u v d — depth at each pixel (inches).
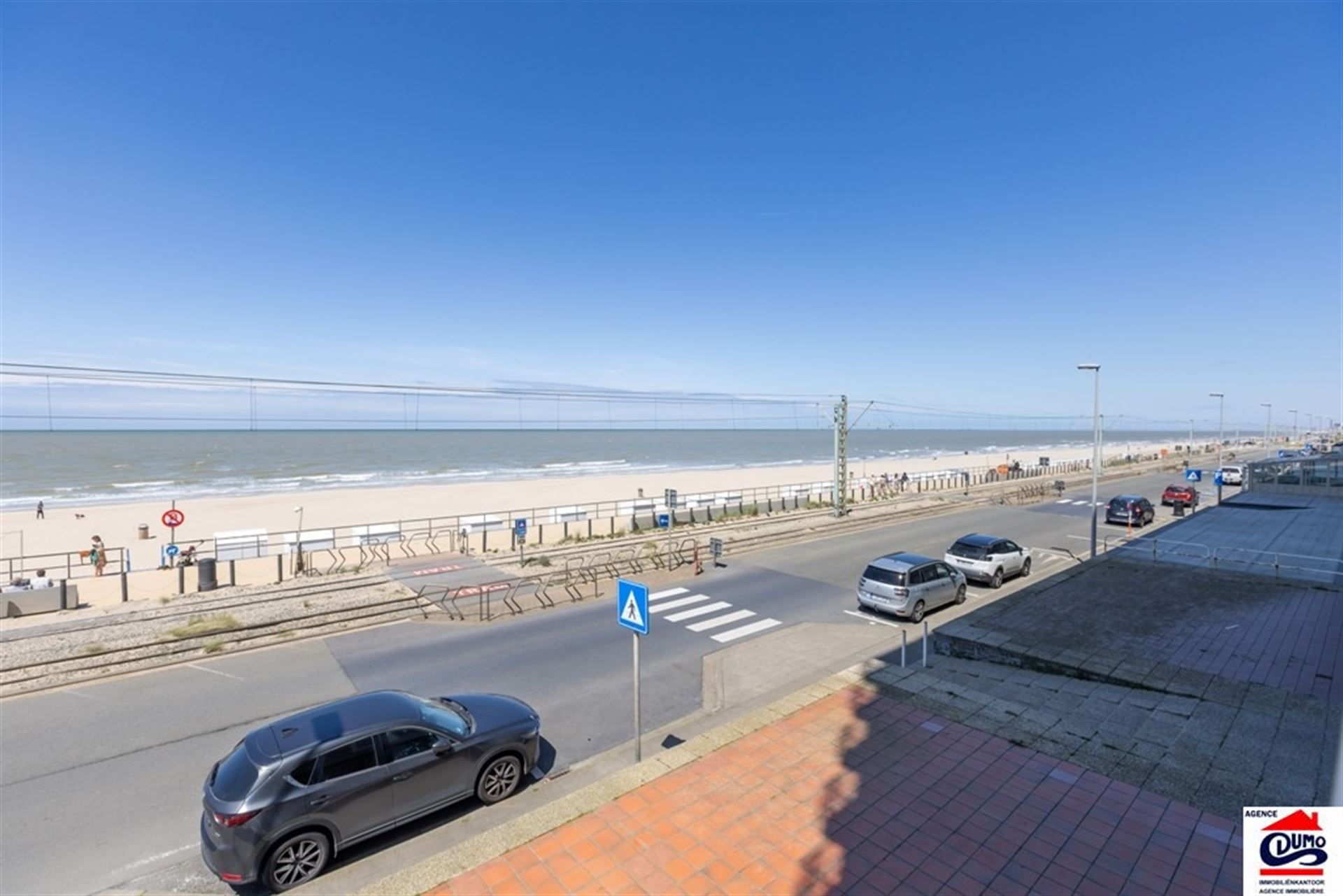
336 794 271.3
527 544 1081.4
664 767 312.2
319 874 271.1
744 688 478.6
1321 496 1449.3
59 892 268.4
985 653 484.4
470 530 1149.7
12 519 1491.1
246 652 564.7
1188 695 395.5
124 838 304.8
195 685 491.2
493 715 340.8
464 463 3848.4
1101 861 238.5
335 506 1723.7
